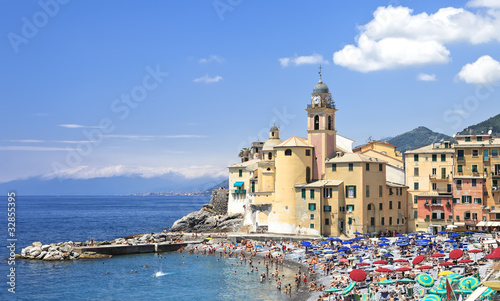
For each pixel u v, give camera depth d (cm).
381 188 15312
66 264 13600
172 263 13562
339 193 15075
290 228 15588
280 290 10450
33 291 10762
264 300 9756
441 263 9212
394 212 15512
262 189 17525
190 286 11000
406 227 15738
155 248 15438
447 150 15288
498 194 14538
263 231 16550
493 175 14600
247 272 12250
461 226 14675
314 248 13438
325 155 15962
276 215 15925
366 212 14962
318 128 16175
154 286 11062
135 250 15225
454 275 8238
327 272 11331
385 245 13050
